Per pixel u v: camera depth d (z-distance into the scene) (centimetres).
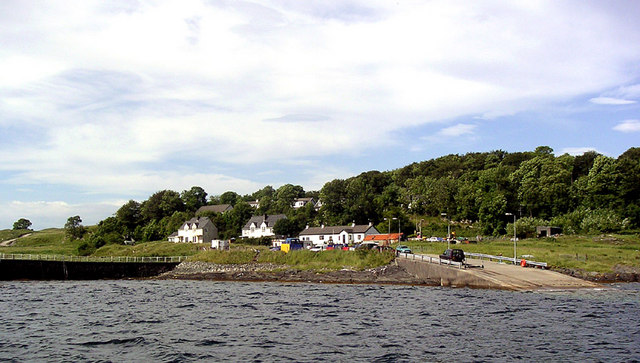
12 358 3030
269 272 8919
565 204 13588
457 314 4347
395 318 4244
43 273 9025
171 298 5916
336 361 2906
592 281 6956
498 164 19250
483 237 13312
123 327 3991
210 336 3619
